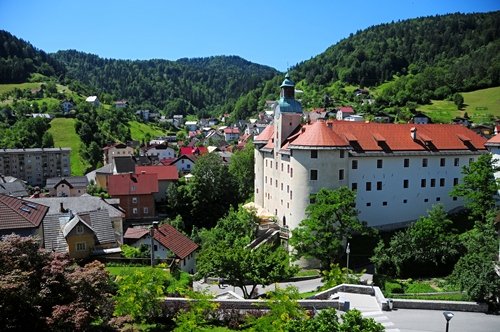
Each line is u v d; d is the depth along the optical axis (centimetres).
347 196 5194
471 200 6838
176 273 4622
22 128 17800
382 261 4825
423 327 2820
